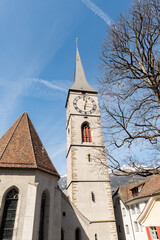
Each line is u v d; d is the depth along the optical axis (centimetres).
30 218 1362
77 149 2917
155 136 1132
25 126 2127
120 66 1336
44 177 1733
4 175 1508
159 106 1212
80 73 4297
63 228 2167
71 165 2802
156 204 1578
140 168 1130
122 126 1191
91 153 2911
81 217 2300
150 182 2856
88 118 3303
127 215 3366
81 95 3569
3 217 1378
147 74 1183
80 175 2691
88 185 2631
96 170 2766
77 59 4634
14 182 1498
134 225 3072
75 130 3120
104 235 2295
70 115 3297
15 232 1303
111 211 2491
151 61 1188
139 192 3012
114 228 2372
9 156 1638
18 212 1381
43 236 1568
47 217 1642
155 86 1123
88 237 2217
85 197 2530
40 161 1789
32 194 1464
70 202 2366
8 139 1872
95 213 2436
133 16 1244
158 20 1128
